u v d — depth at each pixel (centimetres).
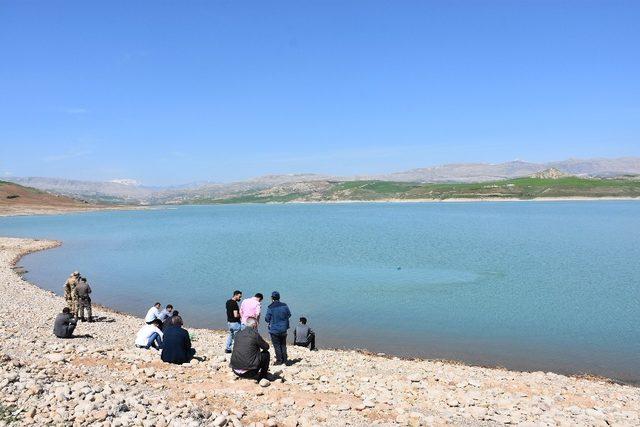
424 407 1390
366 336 2697
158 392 1269
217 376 1497
